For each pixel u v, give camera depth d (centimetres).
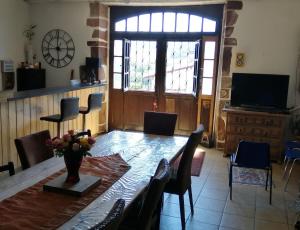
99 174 238
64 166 250
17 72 670
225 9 568
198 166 489
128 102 682
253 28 545
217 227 312
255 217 335
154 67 656
